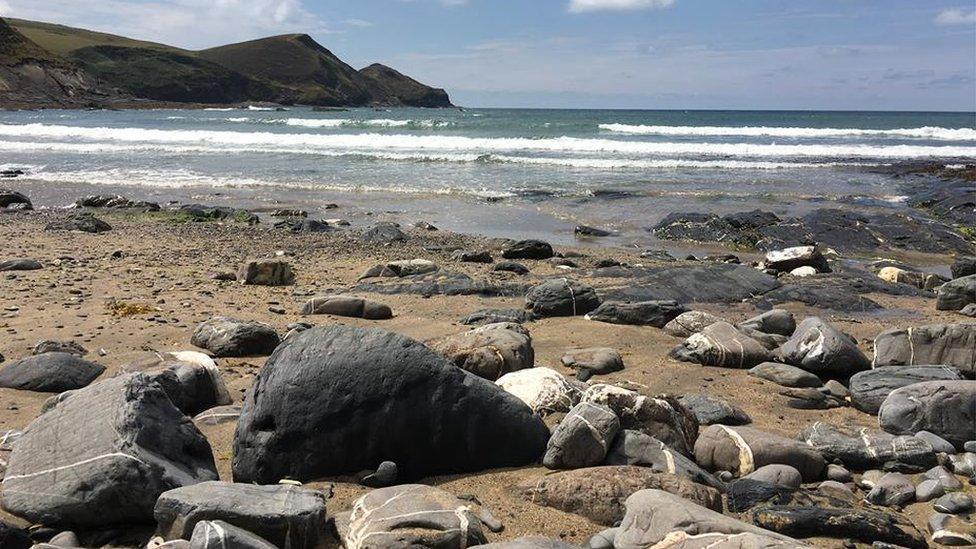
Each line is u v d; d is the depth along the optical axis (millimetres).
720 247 17125
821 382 7438
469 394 5148
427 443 5043
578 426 5082
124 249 14484
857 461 5516
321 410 4984
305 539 4012
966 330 7422
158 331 8492
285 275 11648
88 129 46875
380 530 4070
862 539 4406
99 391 4906
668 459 5062
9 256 13148
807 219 18828
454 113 116062
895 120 93875
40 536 4176
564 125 54625
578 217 20219
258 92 146125
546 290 9969
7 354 7543
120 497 4270
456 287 11203
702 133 51406
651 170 29766
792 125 76875
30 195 22734
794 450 5355
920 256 16500
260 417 5016
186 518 3920
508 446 5188
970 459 5359
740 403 6871
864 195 23547
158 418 4750
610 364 7691
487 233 18078
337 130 51375
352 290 11227
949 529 4523
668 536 3836
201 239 16047
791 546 3590
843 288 11867
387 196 23344
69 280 11203
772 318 9227
